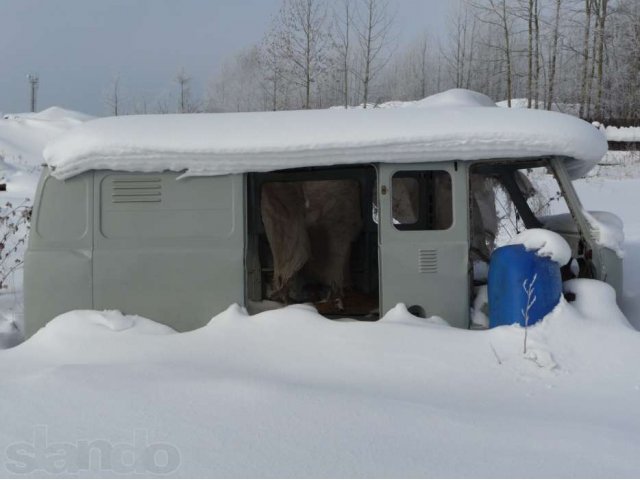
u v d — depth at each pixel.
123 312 4.79
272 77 27.50
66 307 4.79
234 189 4.77
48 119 35.03
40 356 4.43
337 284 6.19
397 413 3.33
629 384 3.86
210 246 4.78
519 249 4.51
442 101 5.57
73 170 4.75
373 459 2.84
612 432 3.12
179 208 4.79
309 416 3.28
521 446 2.97
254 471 2.72
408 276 4.76
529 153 4.62
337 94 29.81
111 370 4.00
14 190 16.14
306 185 6.06
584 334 4.23
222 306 4.79
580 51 30.55
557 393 3.78
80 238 4.80
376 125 4.63
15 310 6.46
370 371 4.07
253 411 3.34
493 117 4.68
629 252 7.23
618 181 17.83
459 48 37.16
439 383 3.93
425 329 4.41
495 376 3.99
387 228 4.77
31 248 4.82
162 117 4.91
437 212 5.08
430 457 2.86
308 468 2.75
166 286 4.78
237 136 4.64
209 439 3.03
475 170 5.61
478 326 4.84
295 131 4.63
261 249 5.73
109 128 4.76
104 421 3.24
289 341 4.40
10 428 3.18
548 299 4.34
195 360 4.27
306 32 26.62
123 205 4.81
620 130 24.36
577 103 31.92
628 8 31.47
